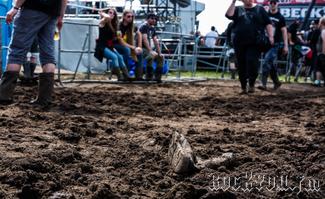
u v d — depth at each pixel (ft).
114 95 30.17
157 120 21.04
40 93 22.45
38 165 11.93
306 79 60.29
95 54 41.09
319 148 15.71
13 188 10.64
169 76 56.39
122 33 42.57
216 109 25.84
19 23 22.06
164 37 60.49
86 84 38.73
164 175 12.26
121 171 12.51
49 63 22.54
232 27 37.17
